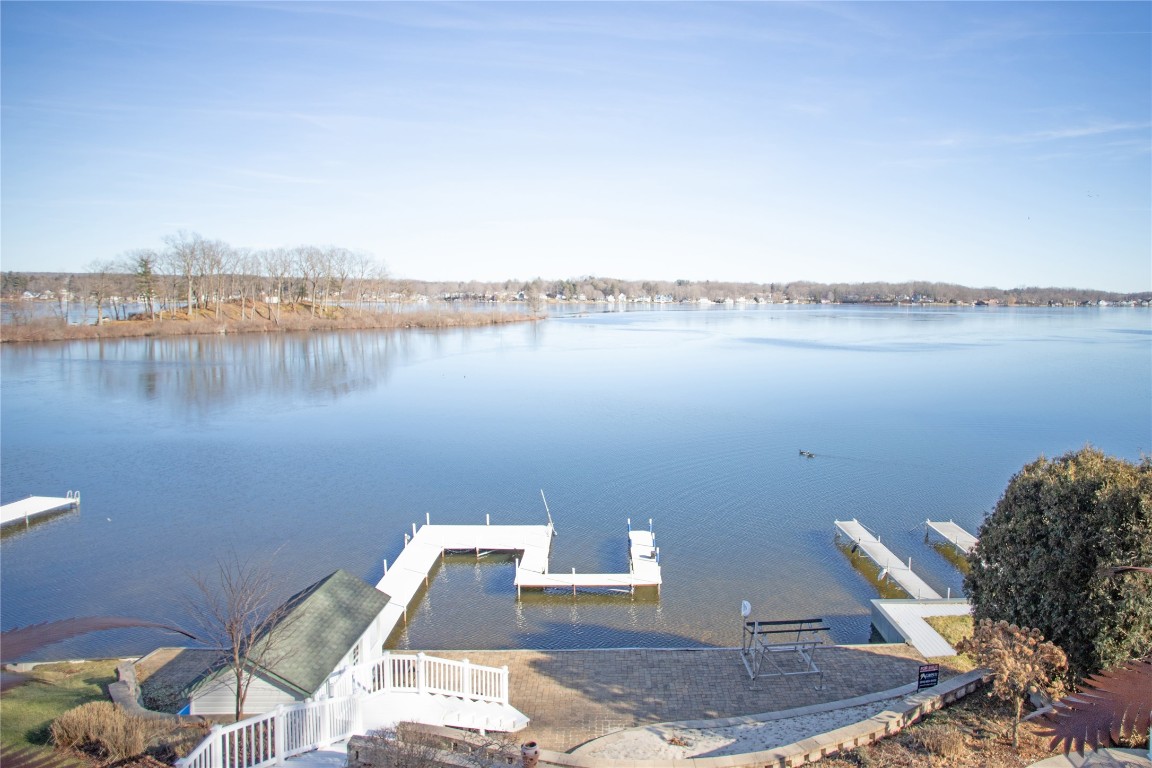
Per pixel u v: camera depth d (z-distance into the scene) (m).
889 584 37.53
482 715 20.97
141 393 88.75
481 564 40.56
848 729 18.00
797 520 46.72
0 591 36.56
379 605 24.70
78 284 153.38
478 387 94.44
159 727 17.61
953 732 17.80
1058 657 17.62
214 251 160.00
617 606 35.28
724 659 26.88
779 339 160.00
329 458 61.19
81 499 50.69
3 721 17.67
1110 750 16.59
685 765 16.75
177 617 33.41
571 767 16.98
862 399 85.31
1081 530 19.42
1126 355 124.88
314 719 17.70
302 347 132.88
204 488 53.19
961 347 140.25
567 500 50.81
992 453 61.44
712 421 74.25
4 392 88.19
